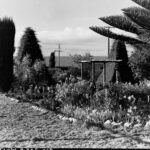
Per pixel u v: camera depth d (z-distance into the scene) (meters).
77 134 7.34
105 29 14.30
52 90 13.21
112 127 7.97
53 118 9.25
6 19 15.95
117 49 21.22
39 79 15.88
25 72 15.77
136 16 12.69
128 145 6.34
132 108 9.85
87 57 44.41
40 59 18.27
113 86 12.27
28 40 18.33
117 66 20.94
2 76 15.62
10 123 8.63
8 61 15.79
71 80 14.12
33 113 9.93
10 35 15.89
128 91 12.39
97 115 9.05
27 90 14.66
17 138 7.16
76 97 11.46
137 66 16.36
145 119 8.93
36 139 6.99
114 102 10.49
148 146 6.27
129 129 7.77
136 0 12.80
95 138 6.95
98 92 11.48
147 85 14.33
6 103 11.73
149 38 13.70
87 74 29.03
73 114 9.66
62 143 6.63
